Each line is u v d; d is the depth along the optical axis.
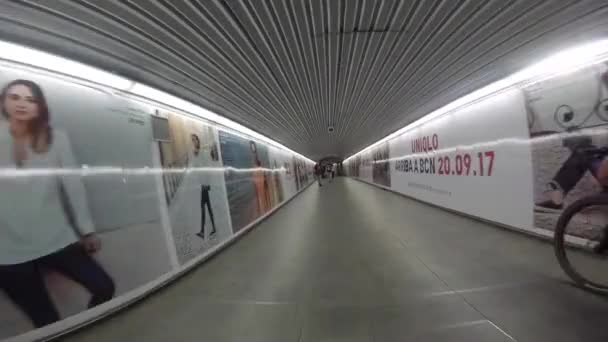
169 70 2.93
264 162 8.93
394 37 2.81
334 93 4.86
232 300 2.80
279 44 2.80
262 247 4.79
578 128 3.27
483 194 5.16
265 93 4.36
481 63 3.48
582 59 3.14
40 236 2.21
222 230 5.02
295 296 2.76
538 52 3.12
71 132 2.51
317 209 8.79
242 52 2.85
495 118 4.74
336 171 43.84
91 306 2.48
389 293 2.64
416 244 4.10
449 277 2.88
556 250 2.63
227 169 5.76
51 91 2.39
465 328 2.01
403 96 5.15
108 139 2.87
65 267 2.35
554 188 3.61
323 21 2.46
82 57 2.36
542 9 2.28
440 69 3.72
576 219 3.26
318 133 10.19
